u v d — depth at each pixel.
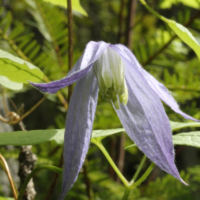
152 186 0.39
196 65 0.34
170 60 0.35
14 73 0.17
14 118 0.23
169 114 0.34
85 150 0.15
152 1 0.42
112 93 0.16
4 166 0.20
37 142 0.16
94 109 0.16
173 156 0.16
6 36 0.28
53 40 0.31
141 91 0.17
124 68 0.17
